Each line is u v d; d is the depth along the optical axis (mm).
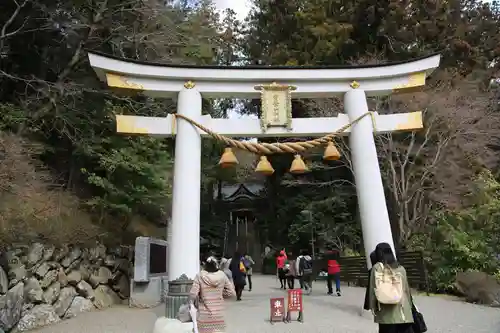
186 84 8500
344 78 8914
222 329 4465
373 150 8547
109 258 11375
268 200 29391
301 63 20109
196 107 8438
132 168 11898
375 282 4211
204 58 16578
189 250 7578
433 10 17750
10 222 7902
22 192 8805
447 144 15352
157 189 13031
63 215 10164
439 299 10609
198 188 8055
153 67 8375
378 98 16016
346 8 19734
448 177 15523
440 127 15562
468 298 10203
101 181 11180
